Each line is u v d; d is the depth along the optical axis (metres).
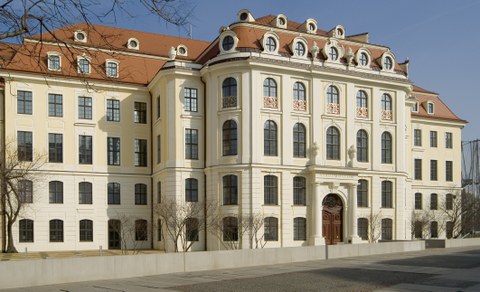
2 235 51.91
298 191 53.09
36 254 49.22
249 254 31.84
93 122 56.69
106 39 15.70
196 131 53.88
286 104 52.78
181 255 28.67
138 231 57.09
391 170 58.09
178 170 52.44
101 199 56.31
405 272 28.22
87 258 24.94
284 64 52.41
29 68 53.66
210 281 24.72
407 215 65.06
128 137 58.06
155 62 62.12
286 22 56.41
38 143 54.22
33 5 12.99
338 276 26.42
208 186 52.59
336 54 56.22
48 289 22.03
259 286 22.84
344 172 53.97
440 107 77.19
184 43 68.12
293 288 22.19
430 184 73.88
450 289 21.75
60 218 54.31
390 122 58.62
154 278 25.94
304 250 35.16
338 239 54.47
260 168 50.88
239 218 49.22
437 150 75.25
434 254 41.12
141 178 58.22
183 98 53.50
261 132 51.50
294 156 53.06
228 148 51.72
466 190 81.06
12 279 22.45
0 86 53.28
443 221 72.75
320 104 54.62
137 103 58.94
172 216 49.56
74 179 55.38
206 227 51.56
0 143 52.91
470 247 51.03
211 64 52.28
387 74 58.56
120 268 26.02
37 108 54.44
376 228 55.50
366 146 57.19
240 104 51.31
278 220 51.47
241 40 52.69
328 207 54.31
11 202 51.12
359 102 57.19
